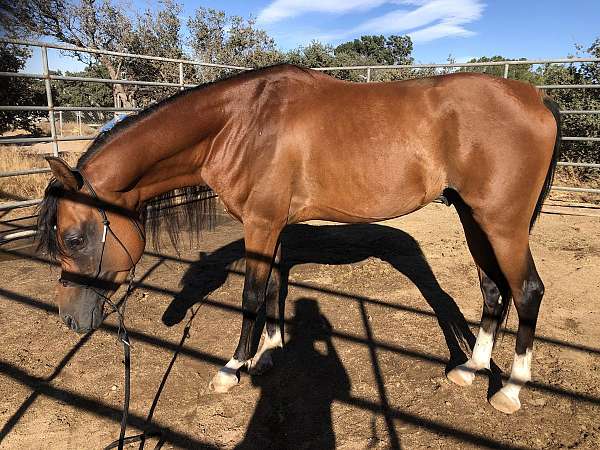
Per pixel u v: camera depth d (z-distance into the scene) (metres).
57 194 2.07
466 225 2.54
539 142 2.16
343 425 2.16
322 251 4.66
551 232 5.21
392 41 47.69
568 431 2.12
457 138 2.21
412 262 4.33
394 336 2.98
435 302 3.48
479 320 3.19
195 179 2.57
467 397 2.38
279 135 2.34
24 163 8.03
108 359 2.71
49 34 17.02
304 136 2.32
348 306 3.42
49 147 13.42
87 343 2.88
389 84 2.41
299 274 4.05
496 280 2.51
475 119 2.18
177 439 2.08
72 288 2.14
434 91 2.27
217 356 2.77
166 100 2.39
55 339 2.92
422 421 2.19
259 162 2.37
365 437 2.09
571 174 7.59
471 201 2.27
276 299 2.76
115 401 2.33
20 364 2.63
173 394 2.40
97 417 2.21
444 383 2.49
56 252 2.09
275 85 2.43
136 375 2.55
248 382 2.51
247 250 2.51
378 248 4.74
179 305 3.43
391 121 2.26
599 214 5.91
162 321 3.18
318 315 3.28
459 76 2.30
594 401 2.33
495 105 2.18
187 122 2.33
